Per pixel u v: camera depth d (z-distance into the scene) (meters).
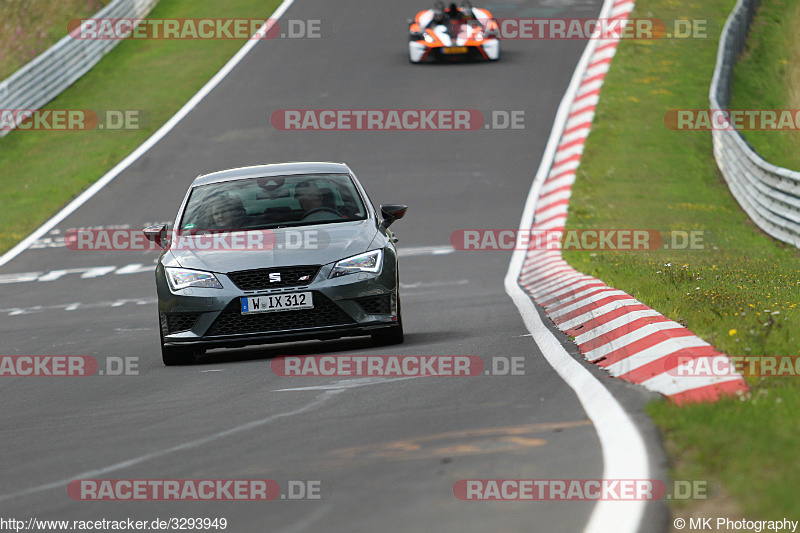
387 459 15.26
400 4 122.44
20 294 53.47
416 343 28.56
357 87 94.25
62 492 15.08
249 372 25.55
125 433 19.09
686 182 72.88
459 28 98.56
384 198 69.62
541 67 96.25
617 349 23.42
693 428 14.80
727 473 12.56
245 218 30.03
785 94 97.75
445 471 14.30
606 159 76.31
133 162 81.94
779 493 11.57
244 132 86.19
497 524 11.86
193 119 91.19
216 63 107.38
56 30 118.12
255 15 122.62
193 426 19.14
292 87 96.50
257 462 15.83
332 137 83.06
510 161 76.12
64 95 102.44
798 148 86.00
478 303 39.44
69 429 20.14
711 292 29.16
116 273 57.31
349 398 20.70
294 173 32.25
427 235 61.81
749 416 15.05
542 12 113.56
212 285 27.56
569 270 45.50
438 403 19.44
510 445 15.55
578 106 86.62
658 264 42.75
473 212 65.88
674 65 97.50
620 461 13.92
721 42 89.19
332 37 111.75
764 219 60.38
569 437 15.78
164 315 28.09
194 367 27.69
